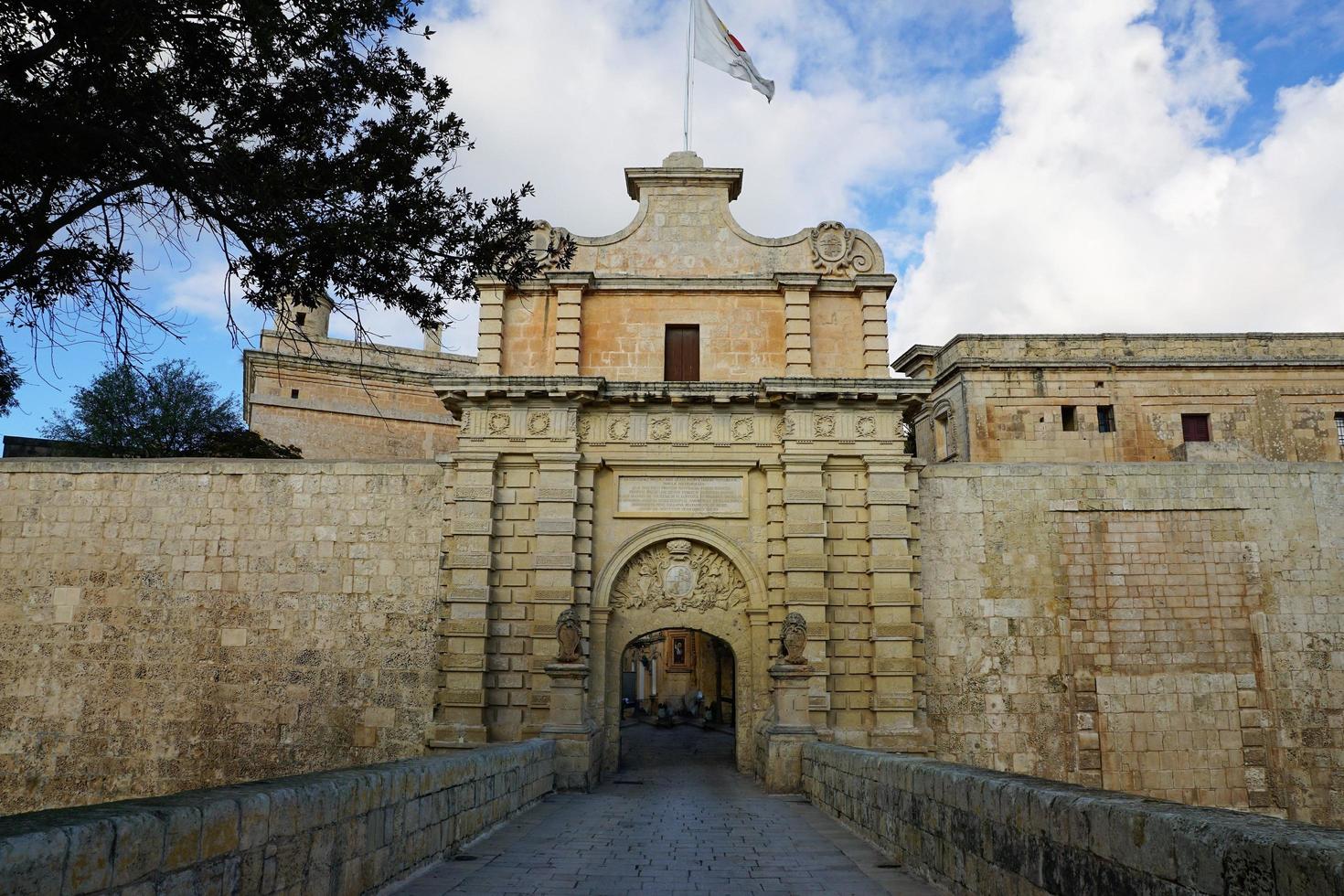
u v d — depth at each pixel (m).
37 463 26.89
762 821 16.55
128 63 9.63
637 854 12.77
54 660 25.81
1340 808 25.19
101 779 25.20
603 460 25.56
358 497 26.67
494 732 24.00
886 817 12.62
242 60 10.45
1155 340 39.94
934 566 26.28
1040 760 25.36
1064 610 26.16
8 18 9.00
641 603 25.77
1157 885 5.73
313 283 11.41
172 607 26.11
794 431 25.36
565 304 26.31
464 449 25.31
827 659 24.34
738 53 29.16
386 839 9.73
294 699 25.61
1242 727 25.61
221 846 6.45
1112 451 38.41
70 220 9.94
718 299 26.88
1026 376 39.03
